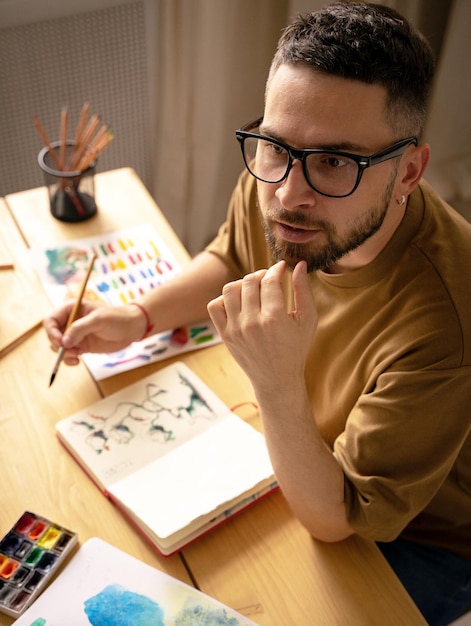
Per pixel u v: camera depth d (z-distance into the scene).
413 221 0.98
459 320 0.93
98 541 0.95
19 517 0.98
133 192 1.57
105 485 1.01
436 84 1.72
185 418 1.10
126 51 2.01
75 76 2.00
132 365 1.20
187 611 0.89
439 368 0.92
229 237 1.34
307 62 0.83
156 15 1.98
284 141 0.86
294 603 0.92
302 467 0.95
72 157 1.46
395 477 0.95
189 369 1.18
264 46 1.96
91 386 1.16
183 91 2.04
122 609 0.89
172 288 1.27
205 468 1.03
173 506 0.97
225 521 1.00
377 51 0.82
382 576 0.95
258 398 0.94
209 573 0.94
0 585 0.90
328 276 1.04
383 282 0.99
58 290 1.32
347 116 0.82
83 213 1.47
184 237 2.37
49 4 1.85
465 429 0.95
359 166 0.84
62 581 0.91
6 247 1.41
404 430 0.94
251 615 0.90
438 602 1.17
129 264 1.39
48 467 1.05
